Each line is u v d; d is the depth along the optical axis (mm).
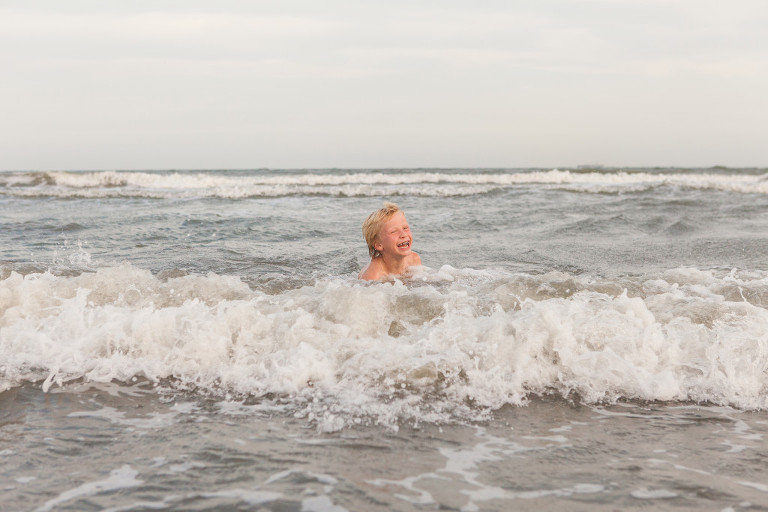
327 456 2084
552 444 2195
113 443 2186
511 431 2309
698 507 1767
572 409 2523
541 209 12266
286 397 2615
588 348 2922
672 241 7812
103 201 15117
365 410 2479
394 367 2783
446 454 2107
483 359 2859
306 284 4551
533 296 3850
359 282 4703
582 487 1882
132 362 2973
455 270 5262
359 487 1871
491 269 5859
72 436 2246
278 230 8984
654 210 11805
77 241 7707
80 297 3652
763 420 2426
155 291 3902
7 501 1792
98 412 2477
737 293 3945
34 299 3674
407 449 2145
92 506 1764
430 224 9875
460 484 1894
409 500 1794
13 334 3217
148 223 9781
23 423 2367
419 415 2439
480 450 2141
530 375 2762
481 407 2525
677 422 2402
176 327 3168
